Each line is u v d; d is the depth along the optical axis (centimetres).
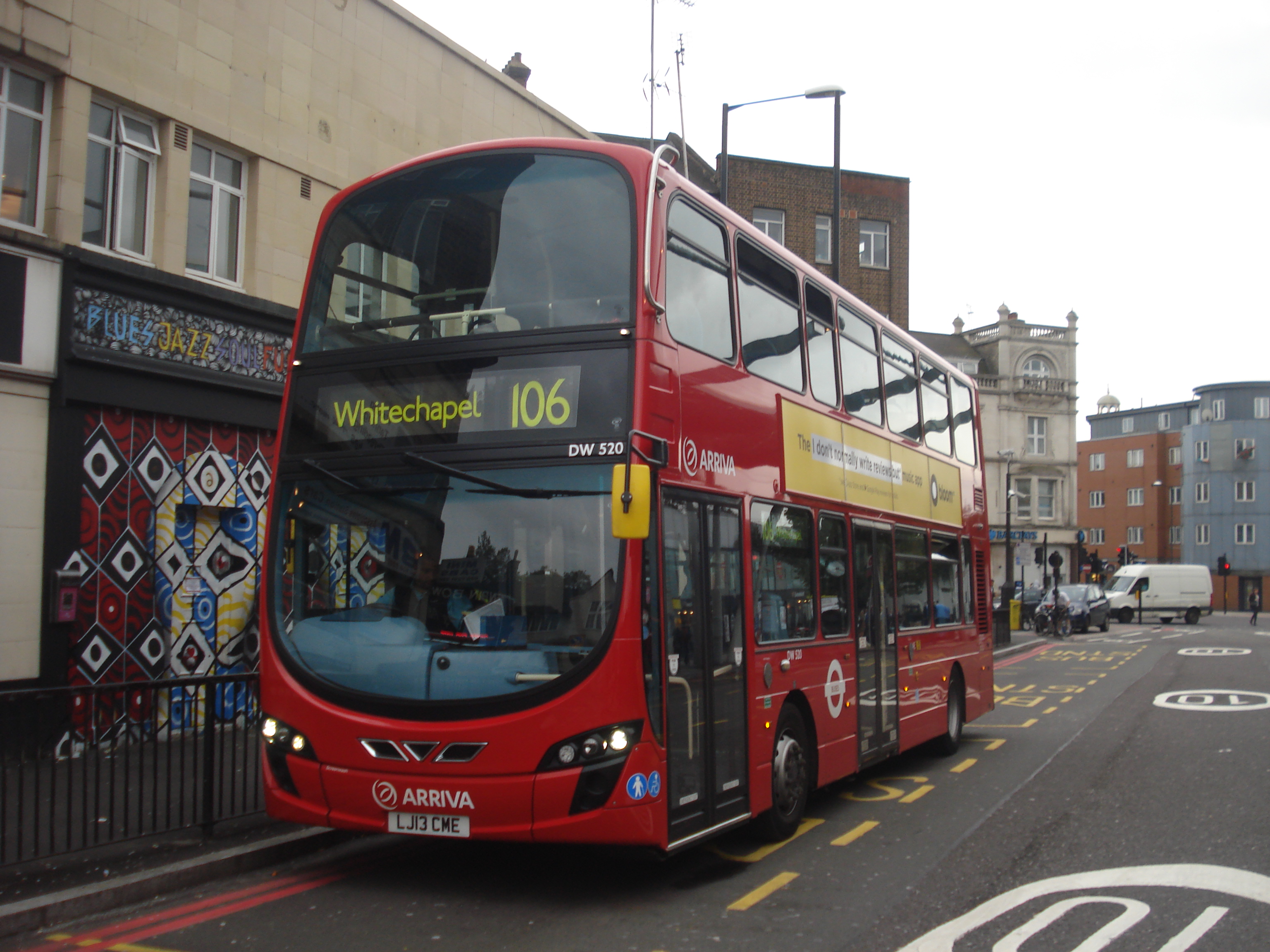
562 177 726
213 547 1290
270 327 1345
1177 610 5616
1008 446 6184
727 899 684
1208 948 584
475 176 748
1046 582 4644
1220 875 733
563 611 648
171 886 696
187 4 1259
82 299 1115
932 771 1213
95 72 1145
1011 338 6206
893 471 1175
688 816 691
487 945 589
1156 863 768
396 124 1593
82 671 1116
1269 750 1292
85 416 1128
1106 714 1728
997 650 3212
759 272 888
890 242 4372
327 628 693
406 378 713
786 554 882
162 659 1206
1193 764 1204
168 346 1210
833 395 1023
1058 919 635
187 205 1255
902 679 1155
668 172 743
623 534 623
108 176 1178
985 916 640
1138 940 597
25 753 683
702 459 746
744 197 4191
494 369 695
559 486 666
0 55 1072
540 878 736
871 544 1090
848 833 885
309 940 598
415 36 1639
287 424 744
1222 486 8712
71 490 1109
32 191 1105
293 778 683
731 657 771
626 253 695
